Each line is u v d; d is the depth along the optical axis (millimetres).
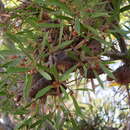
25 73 825
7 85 859
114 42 896
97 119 1447
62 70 839
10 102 888
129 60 926
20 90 887
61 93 842
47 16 855
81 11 732
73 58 774
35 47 822
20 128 863
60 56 812
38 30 854
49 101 1033
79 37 825
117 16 841
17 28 930
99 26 782
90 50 785
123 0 1014
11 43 1068
